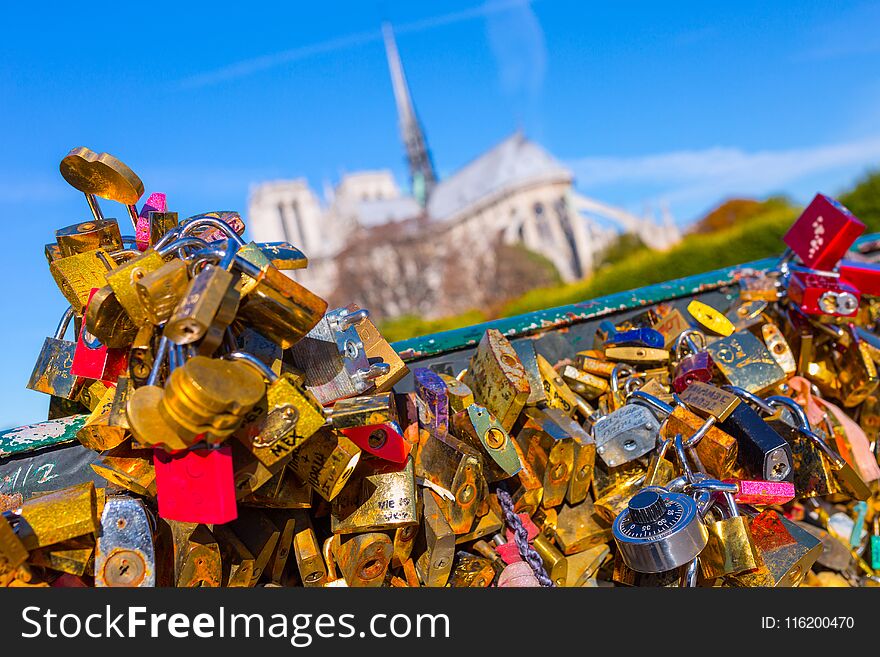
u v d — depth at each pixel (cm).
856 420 282
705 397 225
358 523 186
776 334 266
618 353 250
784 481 215
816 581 259
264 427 159
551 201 6303
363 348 198
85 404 202
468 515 201
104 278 178
